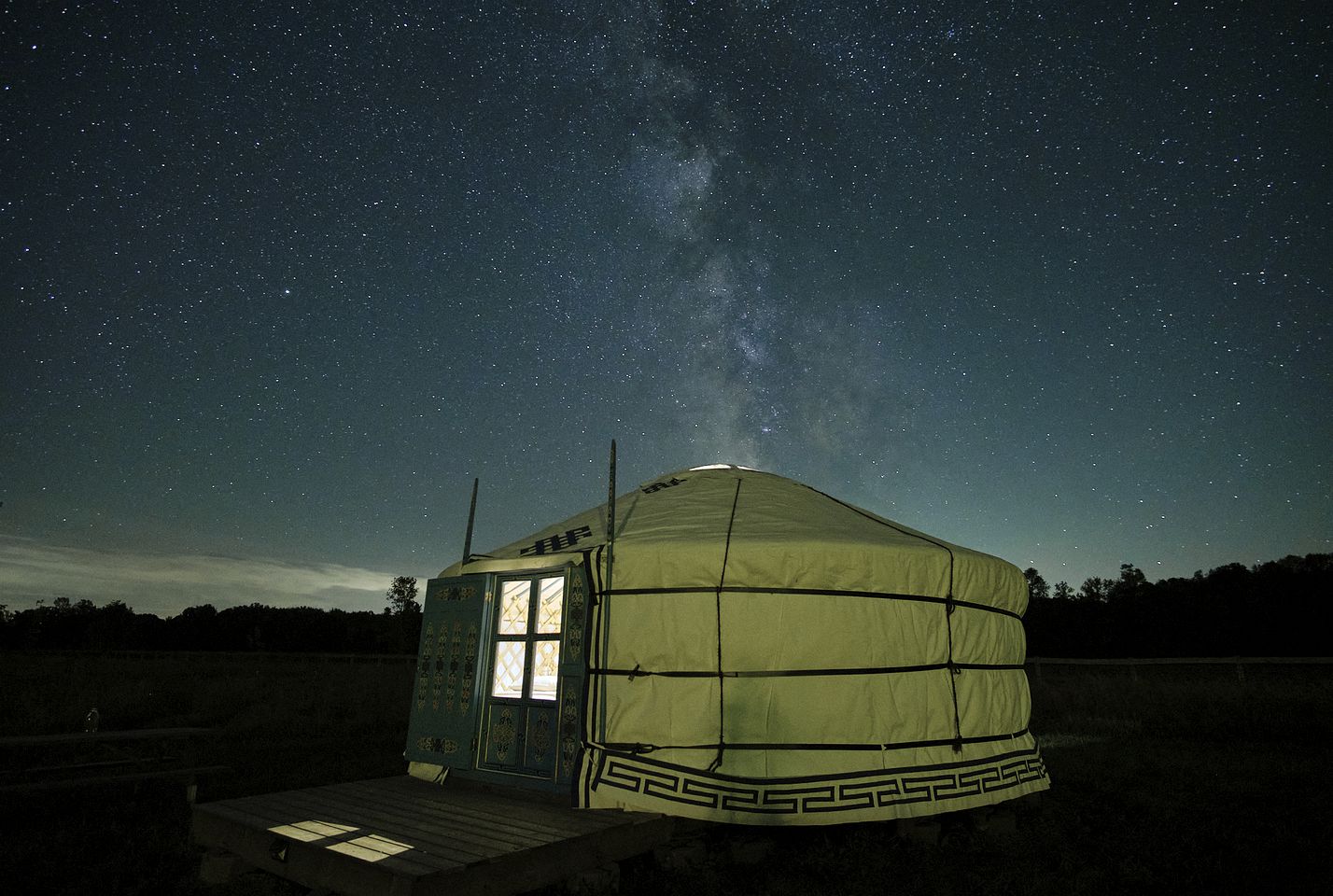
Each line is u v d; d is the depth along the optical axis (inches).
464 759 206.7
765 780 181.9
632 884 161.8
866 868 169.8
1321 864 177.6
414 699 229.1
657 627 195.6
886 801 186.1
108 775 253.3
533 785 194.9
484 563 229.3
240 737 364.8
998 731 219.5
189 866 175.6
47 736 222.1
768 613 194.2
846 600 198.4
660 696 191.8
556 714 196.4
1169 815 221.6
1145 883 164.9
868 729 192.2
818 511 244.8
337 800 187.2
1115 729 420.2
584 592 201.3
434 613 233.0
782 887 159.9
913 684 201.5
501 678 212.8
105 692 474.9
